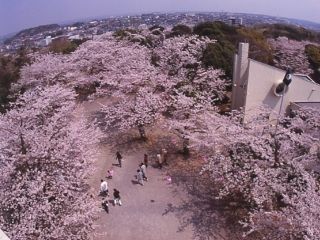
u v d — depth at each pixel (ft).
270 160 52.24
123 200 61.62
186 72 93.81
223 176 56.59
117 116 79.92
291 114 79.92
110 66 98.12
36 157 51.11
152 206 59.88
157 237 52.90
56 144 54.49
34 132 54.49
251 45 143.84
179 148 77.30
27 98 74.38
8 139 52.49
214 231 53.67
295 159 51.26
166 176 68.03
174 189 64.13
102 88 95.55
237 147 57.16
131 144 80.53
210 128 62.18
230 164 55.21
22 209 44.29
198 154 73.67
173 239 52.37
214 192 62.59
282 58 149.28
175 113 74.02
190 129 70.54
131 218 57.11
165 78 83.61
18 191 45.19
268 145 53.78
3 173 46.26
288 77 70.13
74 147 57.62
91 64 107.14
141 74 84.69
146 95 77.71
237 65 86.07
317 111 66.54
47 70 108.88
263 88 81.51
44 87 92.27
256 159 53.83
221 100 98.12
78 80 102.78
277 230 43.45
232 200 59.52
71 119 77.51
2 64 154.81
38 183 46.93
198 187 64.28
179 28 153.07
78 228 48.03
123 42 118.01
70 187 50.62
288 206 44.96
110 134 84.99
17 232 41.39
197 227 54.65
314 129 61.98
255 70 79.56
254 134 56.70
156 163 72.64
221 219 55.98
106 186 61.46
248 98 81.46
